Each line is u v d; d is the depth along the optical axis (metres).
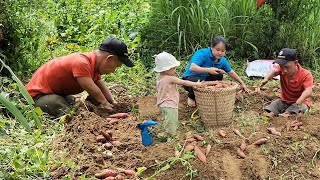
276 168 2.86
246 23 4.91
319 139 3.12
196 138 3.06
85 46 5.08
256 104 3.88
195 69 3.64
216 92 3.32
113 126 3.35
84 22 5.58
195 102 3.81
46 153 2.86
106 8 5.89
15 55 4.21
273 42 4.87
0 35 4.07
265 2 4.80
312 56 4.83
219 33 4.85
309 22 4.84
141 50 4.91
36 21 4.56
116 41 3.61
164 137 3.21
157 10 4.98
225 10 4.87
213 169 2.78
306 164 2.90
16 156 2.87
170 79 3.22
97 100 3.68
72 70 3.58
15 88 3.74
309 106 3.67
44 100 3.57
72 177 2.74
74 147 3.04
